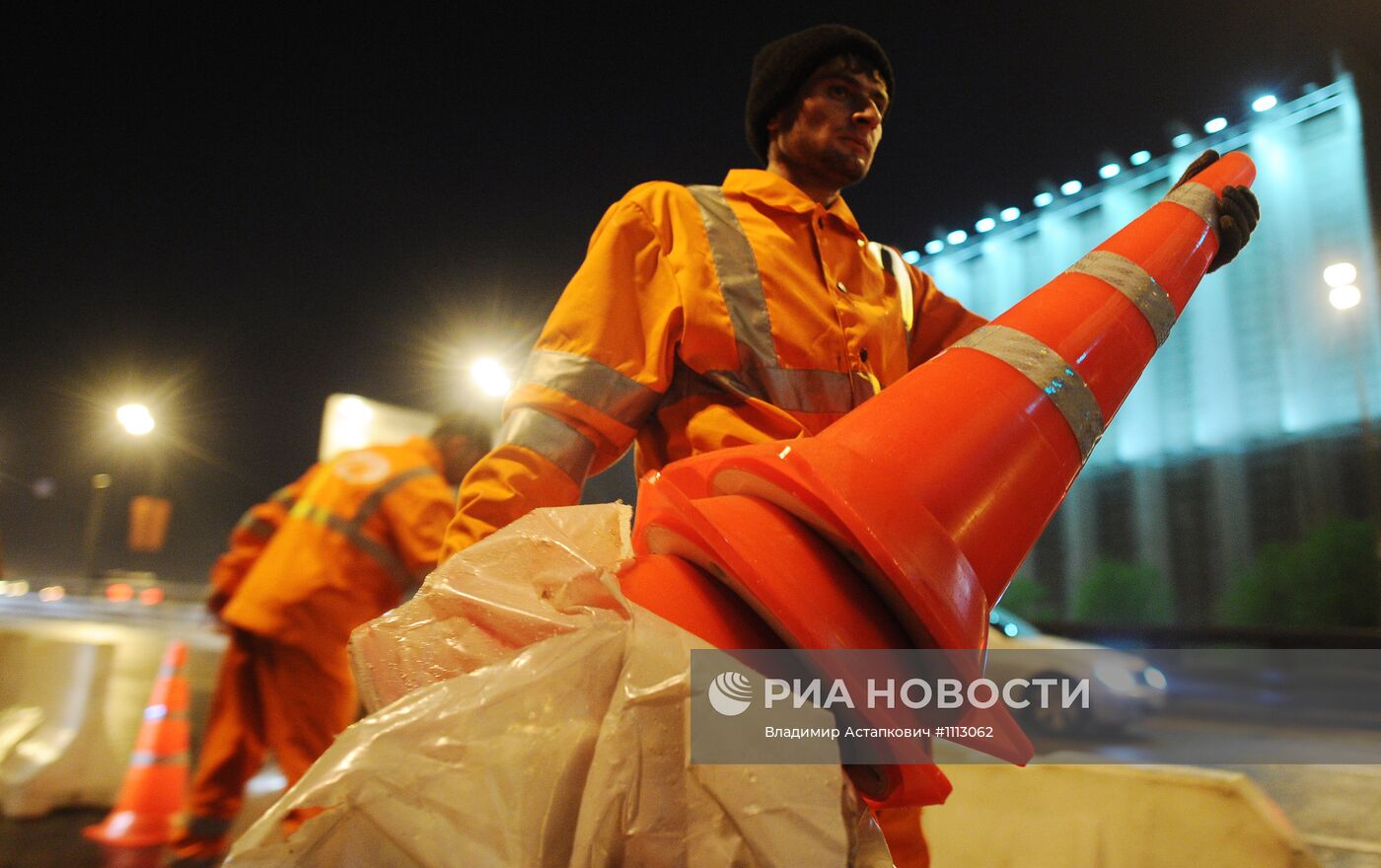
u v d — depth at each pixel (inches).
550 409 48.8
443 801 21.8
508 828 21.7
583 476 49.3
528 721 23.0
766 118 65.8
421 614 27.8
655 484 28.4
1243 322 1445.6
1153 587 1325.0
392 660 26.9
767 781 22.2
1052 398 30.4
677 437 51.3
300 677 128.0
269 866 21.7
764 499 27.6
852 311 54.2
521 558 29.0
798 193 56.3
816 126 62.2
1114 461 1571.1
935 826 114.7
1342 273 695.1
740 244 53.0
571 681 23.7
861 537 24.7
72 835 166.9
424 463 134.0
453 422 137.5
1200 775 104.1
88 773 185.9
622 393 49.7
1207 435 1456.7
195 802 138.4
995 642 324.8
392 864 21.9
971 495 27.5
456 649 26.9
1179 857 101.7
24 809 176.6
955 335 69.7
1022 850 110.1
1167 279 36.9
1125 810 105.7
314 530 129.6
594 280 51.4
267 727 131.3
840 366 52.4
